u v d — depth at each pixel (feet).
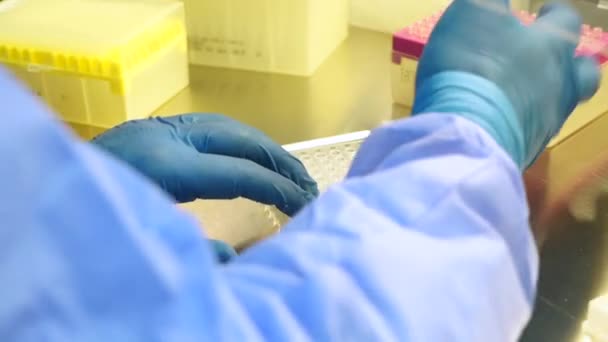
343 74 3.31
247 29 3.21
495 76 1.77
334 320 0.96
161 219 0.80
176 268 0.77
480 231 1.21
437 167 1.23
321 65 3.36
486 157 1.30
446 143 1.33
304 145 2.66
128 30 2.83
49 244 0.66
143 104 2.91
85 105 2.85
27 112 0.64
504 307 1.22
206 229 2.24
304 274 1.01
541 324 1.93
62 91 2.85
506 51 1.83
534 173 2.50
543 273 2.09
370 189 1.20
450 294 1.08
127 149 1.96
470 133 1.35
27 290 0.64
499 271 1.20
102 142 2.01
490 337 1.16
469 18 1.89
